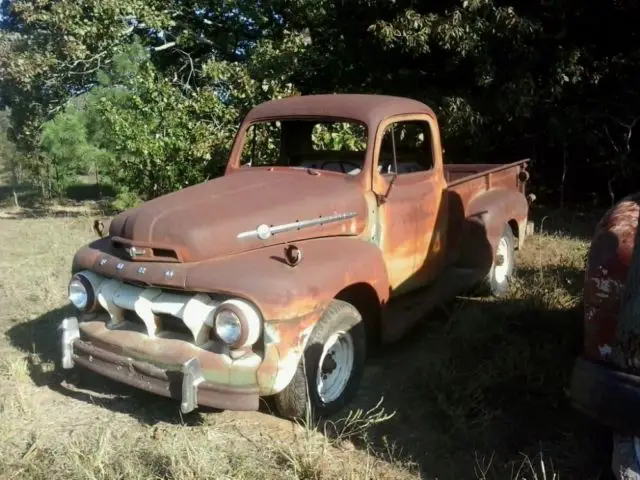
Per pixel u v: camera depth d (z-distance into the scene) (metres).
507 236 6.63
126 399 4.40
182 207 4.16
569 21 10.29
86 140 13.13
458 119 9.95
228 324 3.56
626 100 10.63
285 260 3.92
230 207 4.18
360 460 3.64
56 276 7.34
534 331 5.24
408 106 5.34
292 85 11.10
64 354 4.24
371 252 4.42
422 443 3.83
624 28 10.57
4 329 5.73
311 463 3.48
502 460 3.61
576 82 10.15
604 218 3.36
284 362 3.63
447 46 9.52
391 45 9.93
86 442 3.80
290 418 4.06
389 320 4.87
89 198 17.00
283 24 14.26
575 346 4.92
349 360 4.27
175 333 3.94
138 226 4.05
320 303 3.83
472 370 4.64
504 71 10.05
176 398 3.72
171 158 10.75
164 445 3.65
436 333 5.57
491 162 12.23
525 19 9.39
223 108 10.75
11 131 18.11
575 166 12.12
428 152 5.67
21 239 9.89
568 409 4.11
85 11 13.25
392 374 4.81
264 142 5.57
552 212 11.41
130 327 4.11
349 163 5.34
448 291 5.55
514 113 10.24
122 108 11.25
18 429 3.99
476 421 3.96
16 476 3.47
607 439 3.73
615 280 2.94
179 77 14.88
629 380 2.79
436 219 5.64
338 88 11.84
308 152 5.72
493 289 6.30
